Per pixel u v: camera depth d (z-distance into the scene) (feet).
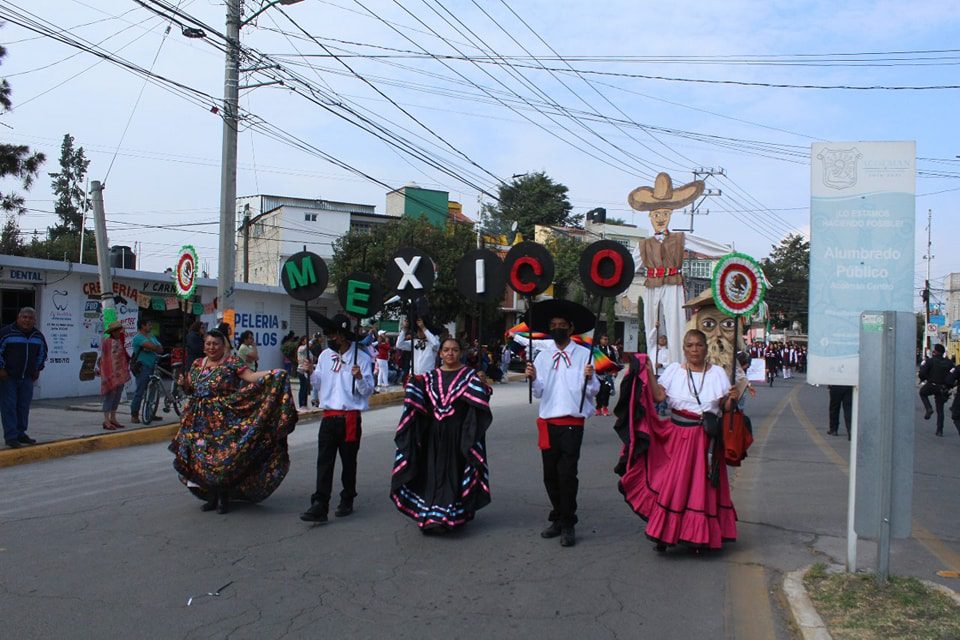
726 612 16.17
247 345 49.06
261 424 23.44
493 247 118.21
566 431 21.20
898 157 17.54
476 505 22.15
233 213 48.21
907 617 14.62
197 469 23.36
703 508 19.52
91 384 60.95
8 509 24.32
